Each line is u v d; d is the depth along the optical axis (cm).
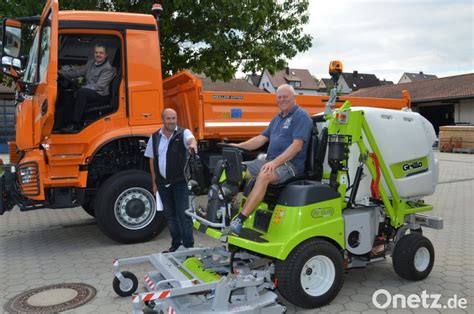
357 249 442
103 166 636
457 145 2209
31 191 565
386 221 484
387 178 462
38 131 561
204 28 996
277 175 419
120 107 614
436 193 1048
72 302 433
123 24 608
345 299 429
